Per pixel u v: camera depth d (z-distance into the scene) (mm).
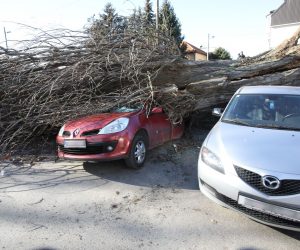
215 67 8594
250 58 9789
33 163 6238
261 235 3711
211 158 3998
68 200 4617
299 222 3375
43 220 4047
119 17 8203
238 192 3617
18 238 3641
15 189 5012
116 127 5406
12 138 6723
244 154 3771
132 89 7094
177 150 6770
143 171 5730
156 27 8367
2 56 7359
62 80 6867
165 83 7777
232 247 3484
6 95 7219
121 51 7312
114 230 3814
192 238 3654
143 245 3516
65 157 5539
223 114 5230
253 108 5094
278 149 3799
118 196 4754
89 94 7094
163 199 4660
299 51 9273
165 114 6691
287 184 3406
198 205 4457
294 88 5523
